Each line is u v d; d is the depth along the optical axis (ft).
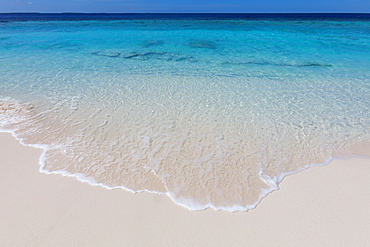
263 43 57.36
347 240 9.86
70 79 29.58
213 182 12.98
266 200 11.87
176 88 27.25
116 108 21.75
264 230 10.30
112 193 12.08
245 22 123.44
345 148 16.21
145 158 14.84
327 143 16.78
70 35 69.26
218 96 24.97
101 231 10.05
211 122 19.51
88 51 47.09
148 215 10.89
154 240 9.76
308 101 23.86
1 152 15.06
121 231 10.09
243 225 10.52
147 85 28.07
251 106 22.59
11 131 17.49
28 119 19.30
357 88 27.55
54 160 14.47
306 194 12.29
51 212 10.88
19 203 11.33
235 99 24.22
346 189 12.66
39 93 24.75
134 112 21.01
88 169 13.78
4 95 23.91
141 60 40.78
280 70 34.96
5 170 13.51
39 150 15.42
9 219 10.47
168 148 15.92
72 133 17.43
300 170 14.10
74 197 11.75
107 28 90.79
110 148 15.78
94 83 28.35
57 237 9.73
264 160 14.90
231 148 16.06
